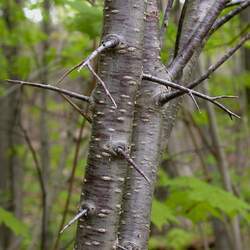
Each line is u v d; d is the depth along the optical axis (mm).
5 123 6016
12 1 5223
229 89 6344
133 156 1659
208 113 4605
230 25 3904
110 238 1455
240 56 6879
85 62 1237
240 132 6480
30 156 7469
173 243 5605
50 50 4922
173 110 1796
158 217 3092
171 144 5438
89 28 3123
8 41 5047
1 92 5301
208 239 6145
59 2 3801
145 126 1662
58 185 4633
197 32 1718
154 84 1670
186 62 1721
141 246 1650
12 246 5070
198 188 3371
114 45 1423
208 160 5492
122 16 1450
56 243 3236
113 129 1449
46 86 1530
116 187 1455
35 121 7859
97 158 1454
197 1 1954
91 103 1481
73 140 4766
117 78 1449
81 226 1467
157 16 1704
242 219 5199
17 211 6309
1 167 6543
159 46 1702
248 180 6641
